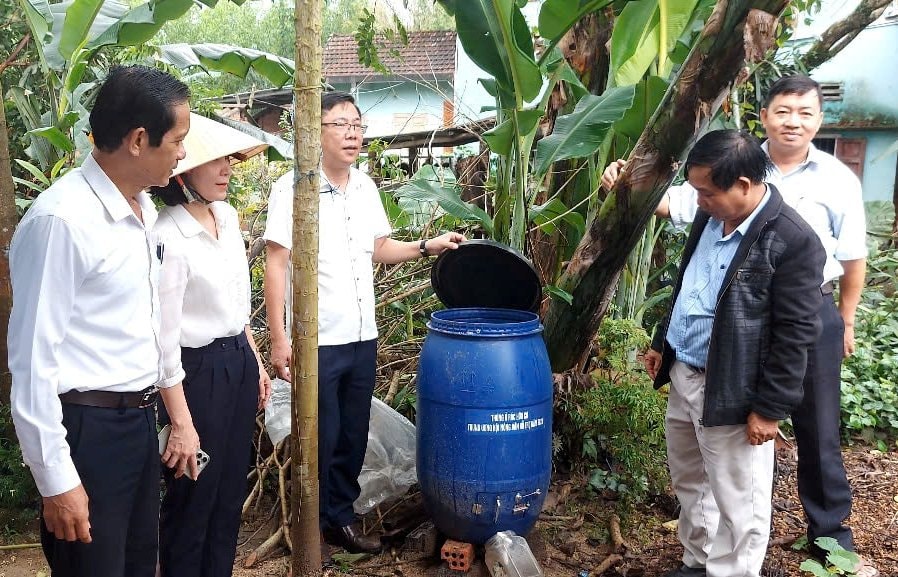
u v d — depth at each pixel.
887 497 3.49
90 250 1.60
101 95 1.63
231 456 2.32
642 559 2.92
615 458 3.38
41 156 3.80
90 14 3.48
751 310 2.24
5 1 3.77
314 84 2.04
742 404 2.26
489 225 3.22
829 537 2.77
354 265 2.79
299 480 2.33
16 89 3.78
